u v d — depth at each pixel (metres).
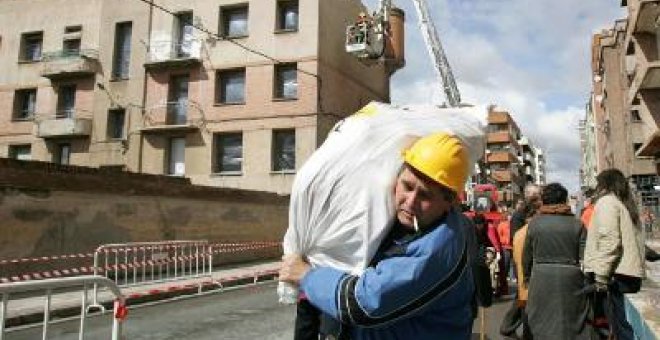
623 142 38.41
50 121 30.59
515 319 6.99
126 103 29.56
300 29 27.22
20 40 32.94
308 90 26.69
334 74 28.55
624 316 4.83
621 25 36.62
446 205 1.80
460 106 2.60
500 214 12.71
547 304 4.84
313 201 2.06
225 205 18.83
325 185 2.04
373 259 1.93
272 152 26.98
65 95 31.80
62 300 10.23
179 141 28.80
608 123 40.62
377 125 2.12
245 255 19.59
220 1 28.45
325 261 2.05
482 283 2.83
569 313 4.79
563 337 4.76
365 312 1.70
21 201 12.06
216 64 28.23
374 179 1.99
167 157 28.75
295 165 26.56
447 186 1.75
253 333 7.82
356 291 1.72
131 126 29.38
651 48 21.78
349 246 1.99
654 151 21.91
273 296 11.80
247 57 27.77
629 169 32.53
